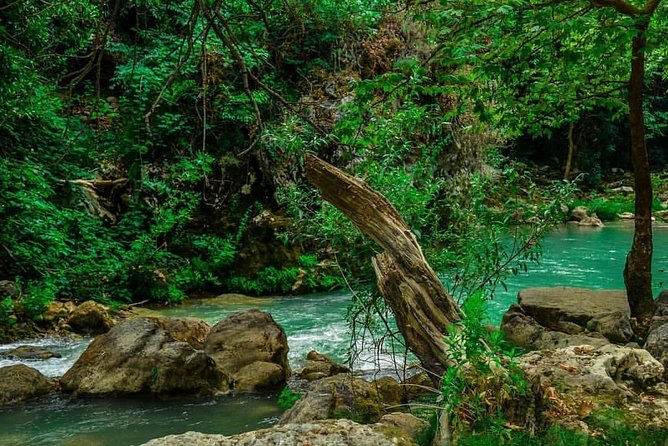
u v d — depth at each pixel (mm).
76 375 6391
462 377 3770
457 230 6473
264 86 3820
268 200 13922
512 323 7094
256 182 13961
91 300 9977
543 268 13242
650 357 4535
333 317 10086
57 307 9641
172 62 13078
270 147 13406
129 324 6746
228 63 13055
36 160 12250
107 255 11695
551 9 5215
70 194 12438
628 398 3947
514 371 3766
